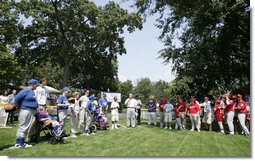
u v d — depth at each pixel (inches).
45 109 407.5
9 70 957.2
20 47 1331.2
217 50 731.4
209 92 915.4
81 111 465.1
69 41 1347.2
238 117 508.4
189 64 818.2
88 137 429.4
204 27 690.2
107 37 1418.6
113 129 559.2
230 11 598.2
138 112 699.4
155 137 445.4
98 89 2186.3
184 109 604.7
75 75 2020.2
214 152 328.5
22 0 1201.4
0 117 550.6
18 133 334.3
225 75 807.1
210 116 575.2
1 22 1064.2
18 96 333.1
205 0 595.2
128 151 323.3
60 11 1305.4
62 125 418.9
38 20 1259.8
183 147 357.7
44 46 1401.3
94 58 1631.4
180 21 778.8
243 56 741.9
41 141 381.4
